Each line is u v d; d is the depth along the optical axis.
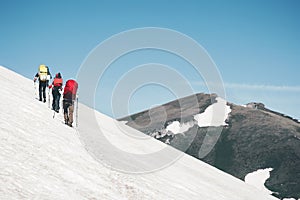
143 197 11.59
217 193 18.83
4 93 18.88
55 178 9.57
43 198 7.85
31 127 13.80
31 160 9.95
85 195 9.44
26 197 7.50
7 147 10.05
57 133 15.02
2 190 7.30
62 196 8.55
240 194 22.12
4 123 12.48
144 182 13.48
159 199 12.16
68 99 18.67
